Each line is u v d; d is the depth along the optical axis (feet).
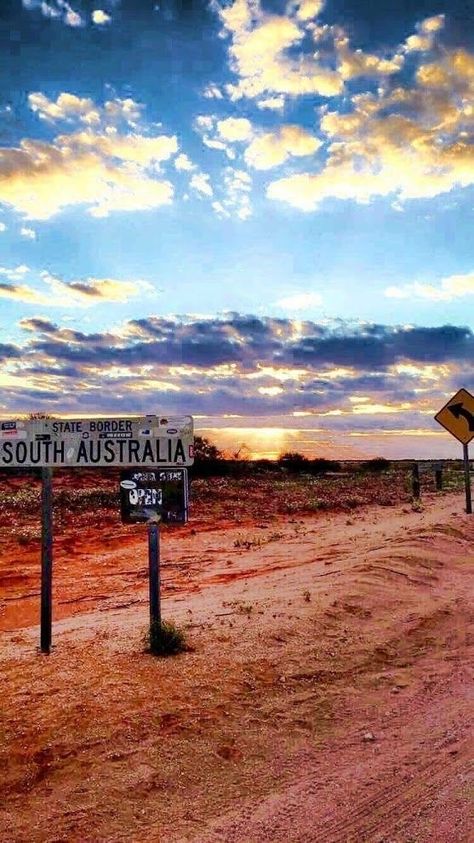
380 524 59.36
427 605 27.91
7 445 21.68
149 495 21.07
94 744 14.76
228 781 13.67
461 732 16.07
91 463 21.18
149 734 15.29
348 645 22.33
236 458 142.61
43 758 14.21
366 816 12.46
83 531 54.75
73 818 12.23
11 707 16.66
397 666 20.84
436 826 12.08
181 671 19.13
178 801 12.91
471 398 61.52
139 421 21.08
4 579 37.86
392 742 15.55
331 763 14.52
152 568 21.48
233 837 11.80
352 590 29.35
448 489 105.60
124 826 12.05
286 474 133.90
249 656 20.59
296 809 12.69
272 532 56.90
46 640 21.59
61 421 21.40
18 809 12.53
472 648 22.72
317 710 17.16
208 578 37.60
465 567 36.58
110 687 17.80
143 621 26.18
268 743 15.29
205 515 66.08
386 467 173.27
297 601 27.81
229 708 16.85
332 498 83.97
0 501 67.00
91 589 35.47
